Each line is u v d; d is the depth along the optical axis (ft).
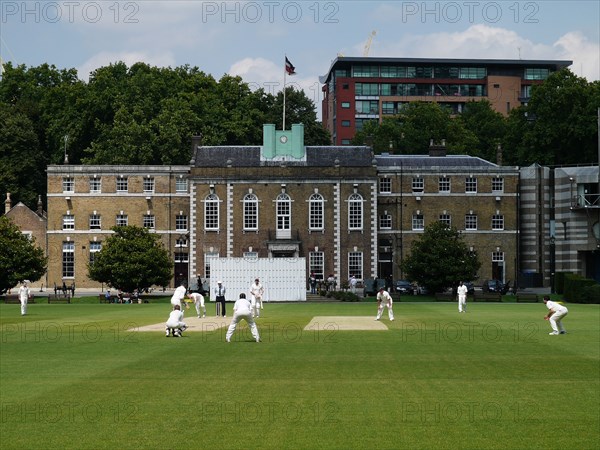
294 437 80.18
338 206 390.21
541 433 81.76
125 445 77.77
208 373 113.19
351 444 77.97
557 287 344.08
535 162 463.83
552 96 461.78
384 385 104.53
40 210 433.48
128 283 327.67
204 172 389.19
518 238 406.41
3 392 100.37
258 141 497.05
